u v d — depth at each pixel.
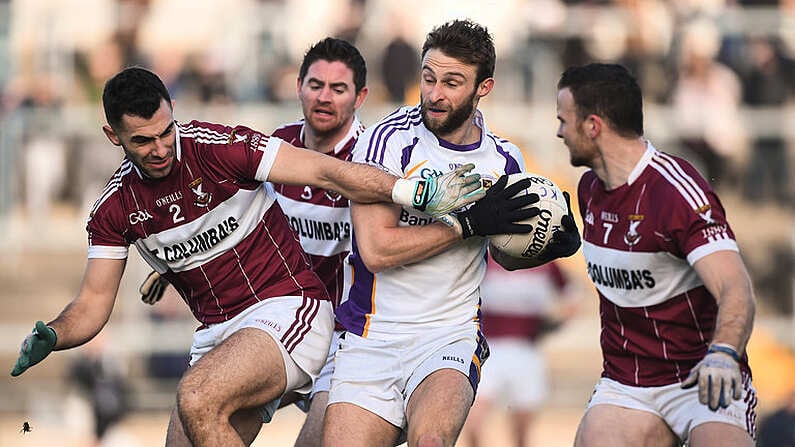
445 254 20.33
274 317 20.23
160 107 18.98
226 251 20.44
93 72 46.84
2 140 45.88
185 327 44.47
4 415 45.25
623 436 20.31
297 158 19.88
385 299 20.58
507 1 47.47
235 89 46.75
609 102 19.89
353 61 23.75
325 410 21.34
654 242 19.81
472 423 38.81
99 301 20.34
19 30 47.00
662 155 20.08
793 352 46.16
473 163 20.17
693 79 47.34
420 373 20.09
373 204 19.91
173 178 19.81
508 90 47.47
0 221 46.16
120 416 43.00
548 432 44.16
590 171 21.38
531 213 19.72
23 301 46.66
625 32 47.53
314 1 47.50
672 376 20.48
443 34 19.78
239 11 47.28
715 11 47.59
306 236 23.70
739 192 48.12
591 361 47.56
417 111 20.86
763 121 47.69
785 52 47.75
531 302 39.12
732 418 19.75
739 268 18.98
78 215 46.38
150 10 47.66
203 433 18.92
